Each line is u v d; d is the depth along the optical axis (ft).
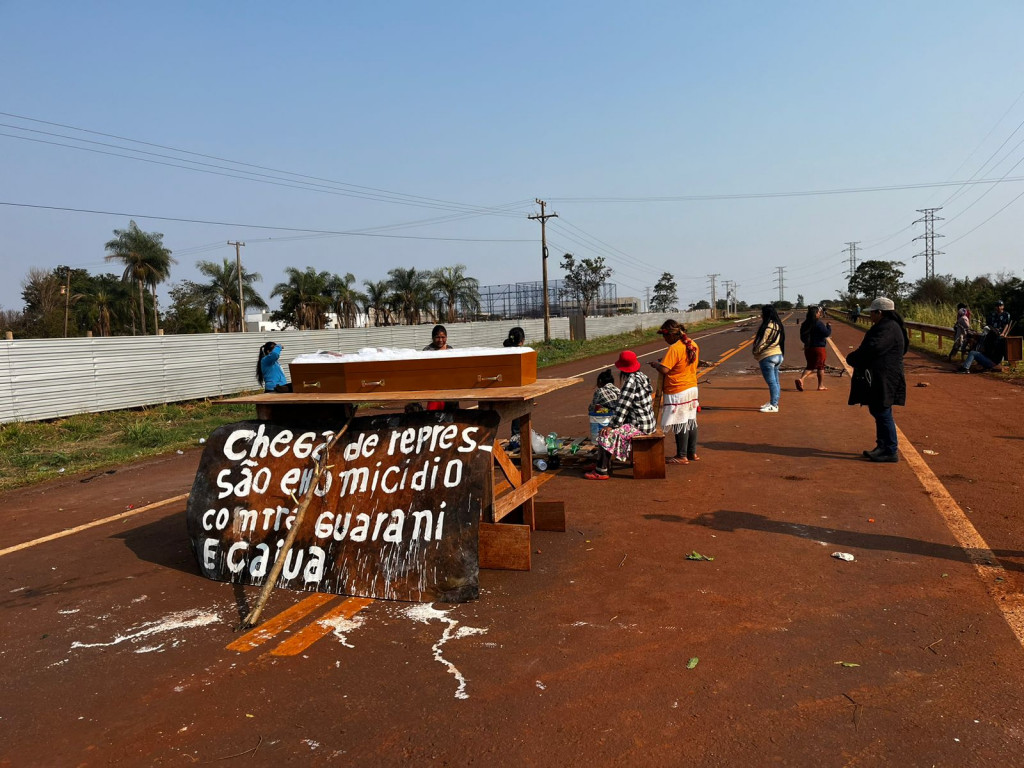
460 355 17.16
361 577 15.81
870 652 12.11
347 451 17.29
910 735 9.74
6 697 12.00
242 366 65.72
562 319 152.87
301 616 14.83
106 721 11.07
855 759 9.27
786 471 25.49
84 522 23.99
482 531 17.01
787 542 17.92
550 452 29.19
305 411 18.72
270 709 11.20
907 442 29.40
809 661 11.91
